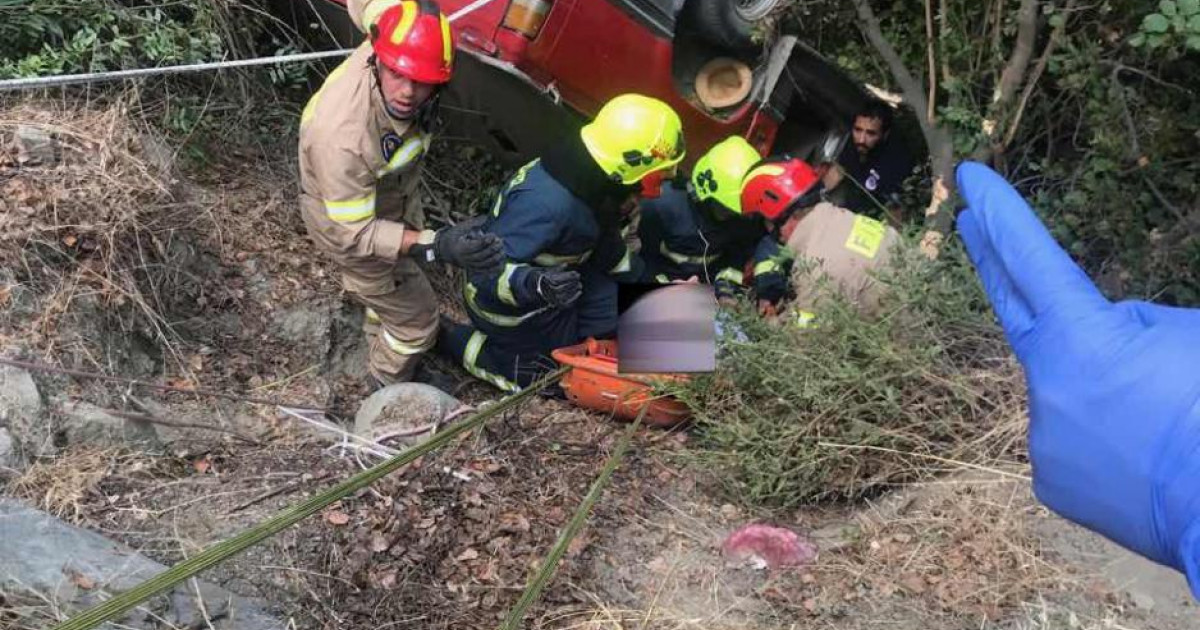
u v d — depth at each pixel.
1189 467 1.25
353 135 3.39
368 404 3.73
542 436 3.86
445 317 4.57
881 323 3.54
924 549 3.14
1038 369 1.39
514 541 3.18
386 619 2.81
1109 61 4.39
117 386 3.39
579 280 3.69
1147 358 1.31
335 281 4.43
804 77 4.66
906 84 4.60
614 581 3.11
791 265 4.02
